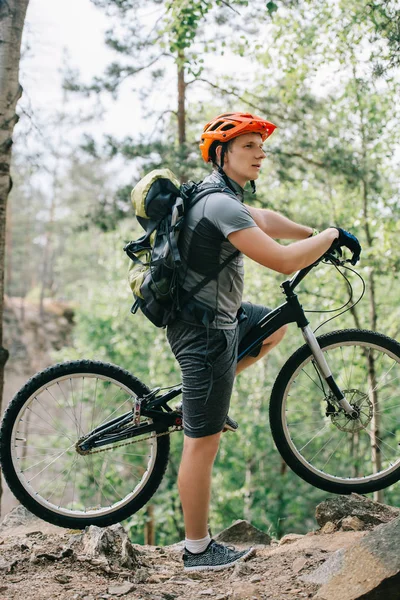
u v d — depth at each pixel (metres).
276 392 3.28
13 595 2.51
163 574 2.98
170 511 12.88
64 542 3.24
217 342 2.80
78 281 36.50
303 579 2.70
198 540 2.98
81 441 3.19
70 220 35.06
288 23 8.11
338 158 9.69
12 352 29.53
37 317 31.58
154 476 3.23
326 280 10.88
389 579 2.37
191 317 2.77
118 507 3.24
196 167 8.95
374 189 10.16
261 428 14.48
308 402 13.22
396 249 10.08
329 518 3.37
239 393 15.22
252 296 12.55
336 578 2.55
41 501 3.19
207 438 2.85
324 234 2.84
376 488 3.36
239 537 3.88
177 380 14.02
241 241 2.65
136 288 2.86
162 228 2.76
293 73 9.01
